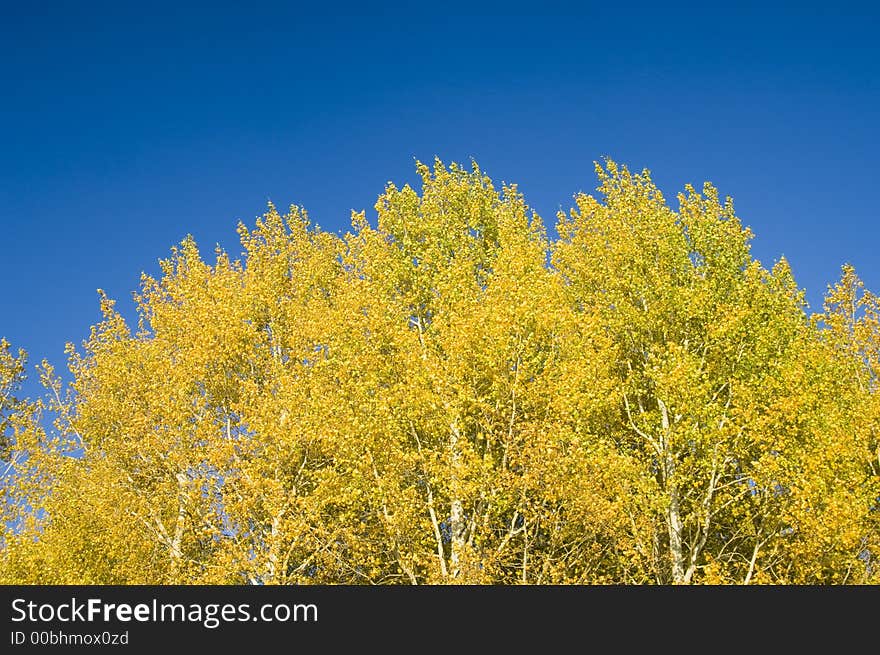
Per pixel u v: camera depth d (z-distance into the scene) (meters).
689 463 17.16
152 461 18.75
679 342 19.39
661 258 20.00
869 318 23.69
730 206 21.19
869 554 17.50
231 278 21.56
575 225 22.00
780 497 17.33
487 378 16.75
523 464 15.23
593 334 17.45
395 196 22.38
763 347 18.34
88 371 22.31
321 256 22.94
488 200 23.59
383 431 15.81
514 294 17.11
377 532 15.99
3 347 23.91
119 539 18.11
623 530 16.38
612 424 18.83
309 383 17.52
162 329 21.23
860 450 17.73
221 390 19.36
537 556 16.03
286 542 15.93
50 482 21.20
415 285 20.25
